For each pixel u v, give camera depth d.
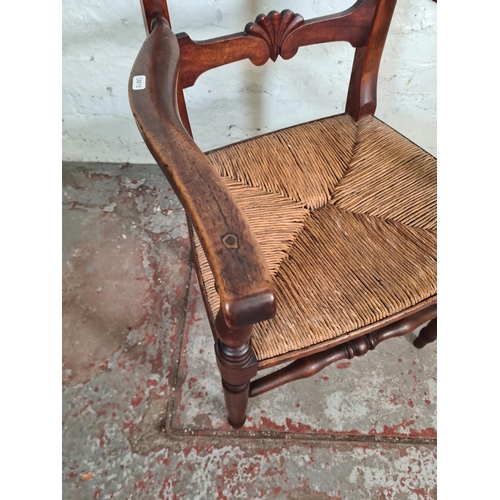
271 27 0.65
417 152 0.72
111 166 1.26
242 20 0.87
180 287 1.04
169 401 0.87
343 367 0.92
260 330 0.51
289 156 0.71
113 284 1.04
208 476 0.79
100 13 0.87
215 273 0.31
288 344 0.50
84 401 0.87
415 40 0.90
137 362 0.92
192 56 0.62
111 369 0.91
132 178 1.24
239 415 0.71
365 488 0.78
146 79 0.44
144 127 0.40
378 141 0.74
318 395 0.88
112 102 1.07
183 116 0.67
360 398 0.88
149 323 0.98
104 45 0.93
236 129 1.13
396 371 0.92
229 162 0.70
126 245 1.11
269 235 0.61
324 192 0.67
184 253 1.10
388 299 0.54
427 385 0.90
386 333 0.66
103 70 0.99
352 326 0.52
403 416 0.86
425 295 0.55
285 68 0.96
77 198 1.19
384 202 0.66
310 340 0.51
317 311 0.53
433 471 0.80
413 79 0.98
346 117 0.79
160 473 0.79
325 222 0.63
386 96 1.02
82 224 1.14
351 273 0.56
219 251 0.32
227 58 0.65
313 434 0.84
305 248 0.60
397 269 0.57
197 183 0.35
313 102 1.04
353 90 0.76
